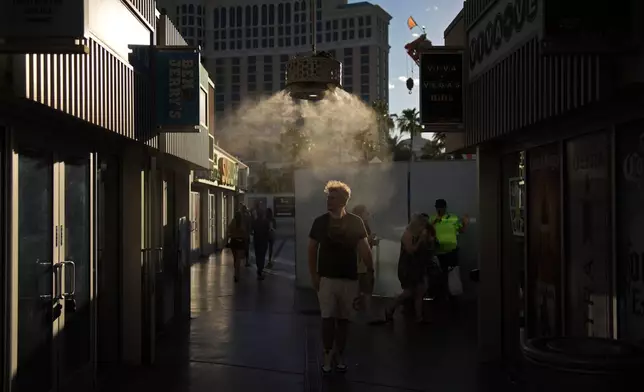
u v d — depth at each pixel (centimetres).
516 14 589
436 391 673
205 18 13000
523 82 571
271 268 2002
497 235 776
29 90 413
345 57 12600
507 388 678
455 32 827
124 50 649
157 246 923
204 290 1472
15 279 472
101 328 763
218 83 13000
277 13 12925
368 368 767
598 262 521
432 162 1331
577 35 399
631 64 404
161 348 871
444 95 764
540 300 656
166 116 766
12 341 467
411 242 1050
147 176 800
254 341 916
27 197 507
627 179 470
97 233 727
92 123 544
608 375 310
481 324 778
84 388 636
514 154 743
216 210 2953
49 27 383
